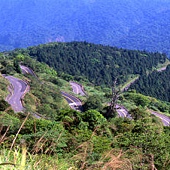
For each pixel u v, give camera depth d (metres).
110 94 72.69
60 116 30.08
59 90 69.94
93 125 26.66
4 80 59.47
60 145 7.73
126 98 74.19
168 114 71.00
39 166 4.87
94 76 136.38
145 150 12.35
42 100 50.59
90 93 83.62
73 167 5.09
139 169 7.71
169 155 11.95
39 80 76.44
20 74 76.88
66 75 108.19
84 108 55.38
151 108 73.44
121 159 5.13
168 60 178.12
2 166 4.15
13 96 48.78
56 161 5.17
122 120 29.91
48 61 136.88
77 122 24.62
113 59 157.38
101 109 51.47
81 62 147.00
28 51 147.62
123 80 137.25
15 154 4.62
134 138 13.02
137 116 38.12
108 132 12.59
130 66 156.38
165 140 13.70
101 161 4.93
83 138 10.10
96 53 159.25
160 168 11.29
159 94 115.56
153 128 14.23
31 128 11.59
